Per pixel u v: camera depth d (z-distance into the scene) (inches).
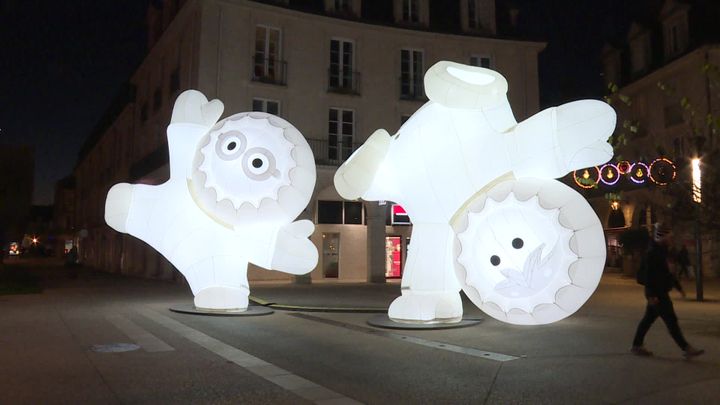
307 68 910.4
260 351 297.0
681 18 1003.9
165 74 1002.7
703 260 938.1
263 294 674.8
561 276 306.8
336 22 924.0
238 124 418.9
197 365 256.2
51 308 490.9
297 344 318.3
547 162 325.4
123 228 435.5
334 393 210.5
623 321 406.6
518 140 331.6
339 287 795.4
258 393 209.2
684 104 408.8
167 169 868.6
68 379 228.1
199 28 844.0
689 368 249.0
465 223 326.3
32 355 277.4
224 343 318.0
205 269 444.5
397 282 916.0
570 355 281.6
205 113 441.4
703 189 381.4
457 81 337.1
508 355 283.4
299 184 417.1
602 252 305.4
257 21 882.8
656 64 1057.5
